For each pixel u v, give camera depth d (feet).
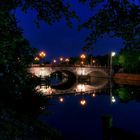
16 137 32.58
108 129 50.24
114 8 16.79
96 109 119.24
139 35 17.46
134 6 16.35
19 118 43.68
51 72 296.51
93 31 18.16
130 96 170.60
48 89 214.28
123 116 101.35
